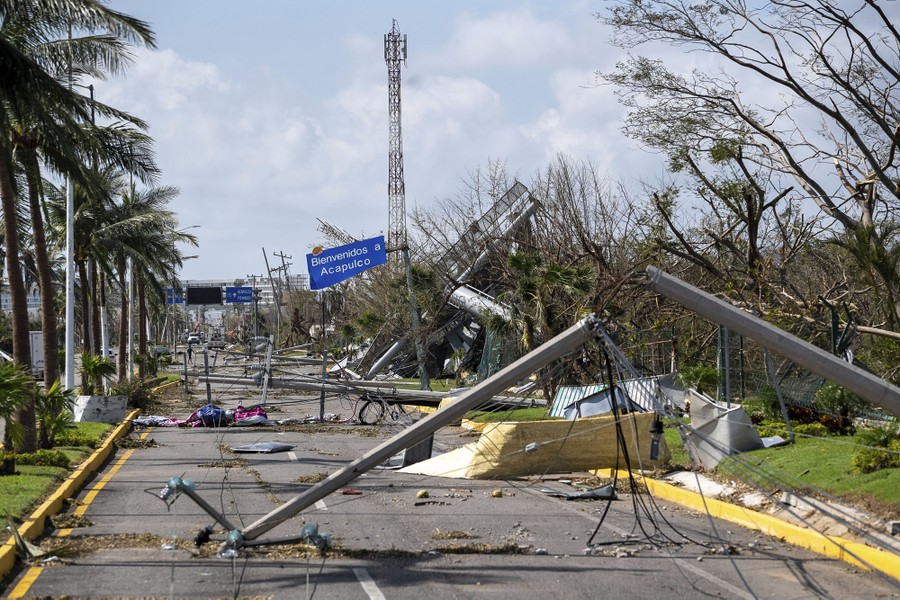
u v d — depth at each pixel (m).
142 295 60.81
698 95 25.34
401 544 11.19
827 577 9.57
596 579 9.44
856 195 24.08
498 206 42.56
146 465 19.53
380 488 15.96
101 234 43.16
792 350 9.93
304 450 22.61
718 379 20.69
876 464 12.97
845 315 21.36
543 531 12.06
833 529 11.25
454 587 9.08
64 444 20.77
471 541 11.39
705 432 16.23
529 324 26.73
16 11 18.28
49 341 23.78
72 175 21.08
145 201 49.38
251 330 114.50
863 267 18.75
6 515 11.55
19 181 24.95
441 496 15.08
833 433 17.23
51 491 14.21
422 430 10.64
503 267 38.38
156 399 40.41
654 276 10.20
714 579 9.45
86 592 8.74
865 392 9.81
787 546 11.18
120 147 24.23
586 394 24.14
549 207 40.22
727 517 13.12
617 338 25.14
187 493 10.49
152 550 10.70
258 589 8.96
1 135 19.31
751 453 15.98
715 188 24.88
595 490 15.19
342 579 9.41
